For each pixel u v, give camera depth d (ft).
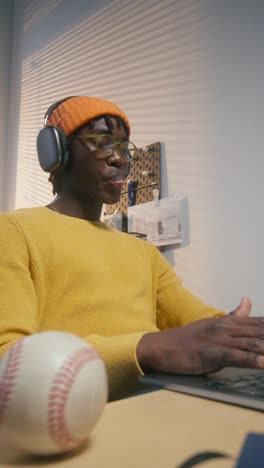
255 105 4.09
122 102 5.66
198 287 4.35
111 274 2.88
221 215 4.25
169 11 5.15
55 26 7.24
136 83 5.47
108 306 2.69
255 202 3.97
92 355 1.11
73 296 2.63
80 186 3.12
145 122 5.26
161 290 3.45
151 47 5.32
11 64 8.42
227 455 0.97
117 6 5.94
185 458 0.97
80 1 6.71
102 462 0.96
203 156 4.50
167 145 4.90
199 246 4.39
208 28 4.66
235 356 1.74
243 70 4.25
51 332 1.13
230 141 4.27
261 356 1.74
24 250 2.56
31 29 7.90
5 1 8.41
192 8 4.87
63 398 0.98
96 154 3.06
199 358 1.79
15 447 1.01
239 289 4.00
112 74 5.89
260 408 1.34
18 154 7.79
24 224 2.69
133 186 5.22
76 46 6.68
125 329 2.67
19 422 0.96
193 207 4.50
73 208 3.15
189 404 1.42
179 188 4.69
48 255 2.65
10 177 8.00
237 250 4.06
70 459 0.99
